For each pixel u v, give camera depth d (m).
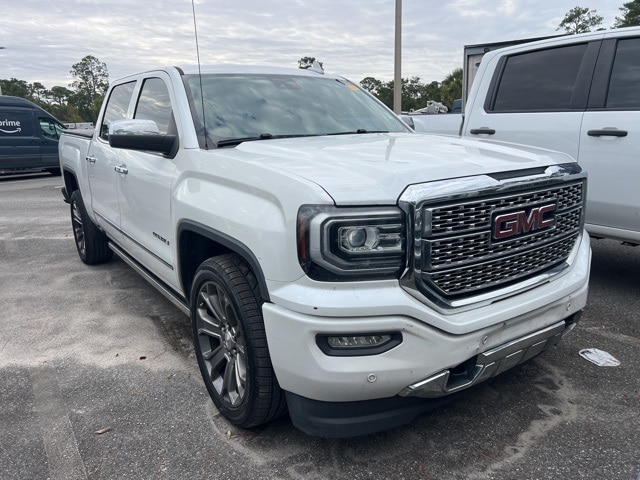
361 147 2.91
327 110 3.88
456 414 2.92
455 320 2.26
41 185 15.22
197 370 3.54
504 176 2.43
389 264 2.17
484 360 2.37
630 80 4.31
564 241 2.82
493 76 5.39
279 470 2.53
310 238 2.14
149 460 2.64
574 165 2.88
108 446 2.76
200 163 2.99
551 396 3.07
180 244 3.18
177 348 3.89
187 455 2.66
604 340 3.77
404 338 2.18
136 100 4.27
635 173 4.16
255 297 2.52
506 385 3.19
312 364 2.18
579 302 2.79
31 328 4.31
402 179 2.22
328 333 2.15
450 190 2.21
